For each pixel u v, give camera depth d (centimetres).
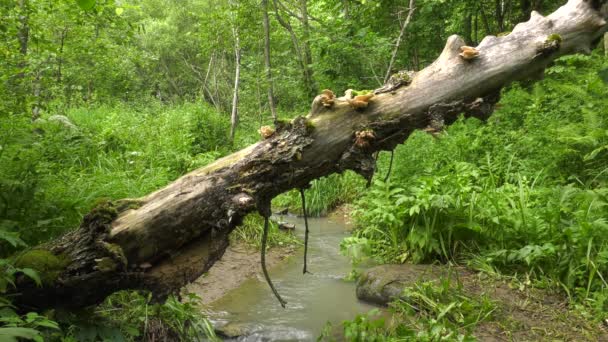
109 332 315
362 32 1043
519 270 467
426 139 788
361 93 327
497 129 758
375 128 315
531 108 752
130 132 991
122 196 523
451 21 1227
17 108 511
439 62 331
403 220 548
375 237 621
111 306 364
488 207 523
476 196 534
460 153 720
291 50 1495
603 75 364
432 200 515
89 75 1309
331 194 901
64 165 596
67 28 949
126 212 298
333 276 550
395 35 1223
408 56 1239
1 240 340
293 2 1426
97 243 291
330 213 876
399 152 776
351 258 600
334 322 429
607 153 580
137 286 305
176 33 2534
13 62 567
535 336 364
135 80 1742
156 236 295
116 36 947
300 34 1370
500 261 479
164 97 2873
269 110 1631
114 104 1559
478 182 605
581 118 666
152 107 1788
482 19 1390
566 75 808
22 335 220
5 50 563
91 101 1521
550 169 602
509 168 636
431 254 528
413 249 543
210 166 314
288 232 728
